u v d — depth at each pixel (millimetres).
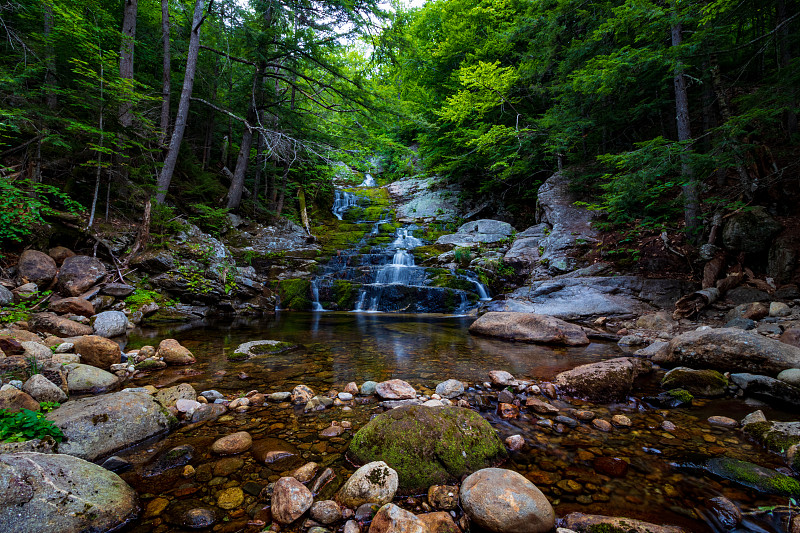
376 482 1891
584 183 12305
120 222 9008
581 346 5734
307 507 1761
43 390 2723
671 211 9258
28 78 8453
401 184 22906
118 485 1858
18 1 8727
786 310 5539
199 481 2049
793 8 8891
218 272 9156
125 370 3984
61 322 5000
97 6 9586
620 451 2438
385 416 2459
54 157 8484
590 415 2990
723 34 7777
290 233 14734
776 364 3701
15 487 1547
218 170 16328
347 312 10031
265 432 2676
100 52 8508
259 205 14883
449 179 19781
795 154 8125
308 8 12117
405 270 11422
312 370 4320
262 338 6156
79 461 1895
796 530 1637
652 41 9195
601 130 11969
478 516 1690
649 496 1942
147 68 13977
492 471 1938
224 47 13211
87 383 3264
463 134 15969
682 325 6301
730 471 2131
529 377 4102
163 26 11164
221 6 12172
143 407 2633
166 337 5922
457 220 17625
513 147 13336
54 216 7492
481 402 3285
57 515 1556
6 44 8641
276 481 1970
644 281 7801
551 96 13375
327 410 3104
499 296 10180
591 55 10852
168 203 11484
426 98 18812
